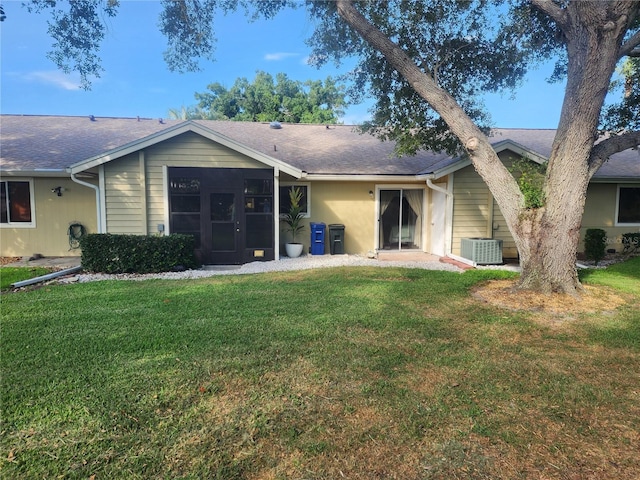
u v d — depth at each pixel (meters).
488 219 11.62
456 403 3.16
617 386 3.50
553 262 6.70
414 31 9.02
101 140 12.89
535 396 3.30
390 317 5.44
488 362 3.97
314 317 5.42
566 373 3.76
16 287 7.55
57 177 11.42
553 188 6.63
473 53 9.45
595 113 6.28
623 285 7.51
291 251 11.67
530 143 14.27
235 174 10.60
